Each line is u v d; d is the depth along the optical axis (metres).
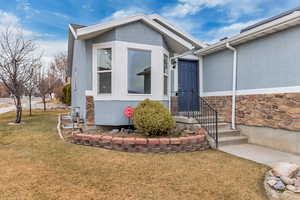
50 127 7.55
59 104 23.22
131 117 5.74
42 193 2.65
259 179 3.24
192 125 5.98
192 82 8.33
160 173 3.41
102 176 3.24
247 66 6.11
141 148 4.61
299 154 4.62
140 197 2.62
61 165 3.66
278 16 6.46
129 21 5.86
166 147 4.65
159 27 6.33
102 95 5.99
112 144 4.79
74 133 5.52
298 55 4.71
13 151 4.48
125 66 5.92
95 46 6.11
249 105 5.99
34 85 12.79
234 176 3.34
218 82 7.30
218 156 4.46
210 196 2.70
